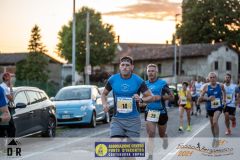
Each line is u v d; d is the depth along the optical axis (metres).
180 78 91.38
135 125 9.92
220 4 104.94
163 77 93.56
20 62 93.38
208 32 105.75
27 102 16.94
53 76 106.25
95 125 24.61
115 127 9.90
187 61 99.38
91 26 92.75
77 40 92.81
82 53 92.75
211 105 15.77
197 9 105.69
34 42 90.94
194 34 106.56
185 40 108.00
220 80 97.62
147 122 12.77
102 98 10.07
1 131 14.47
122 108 9.84
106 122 27.25
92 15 95.38
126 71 9.90
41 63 90.75
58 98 25.11
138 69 106.50
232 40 104.00
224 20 104.19
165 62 102.25
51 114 18.67
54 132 19.03
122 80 9.93
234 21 105.19
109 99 28.42
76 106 23.86
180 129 21.53
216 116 15.58
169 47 104.75
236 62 100.75
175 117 31.72
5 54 102.75
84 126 25.06
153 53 104.25
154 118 12.71
